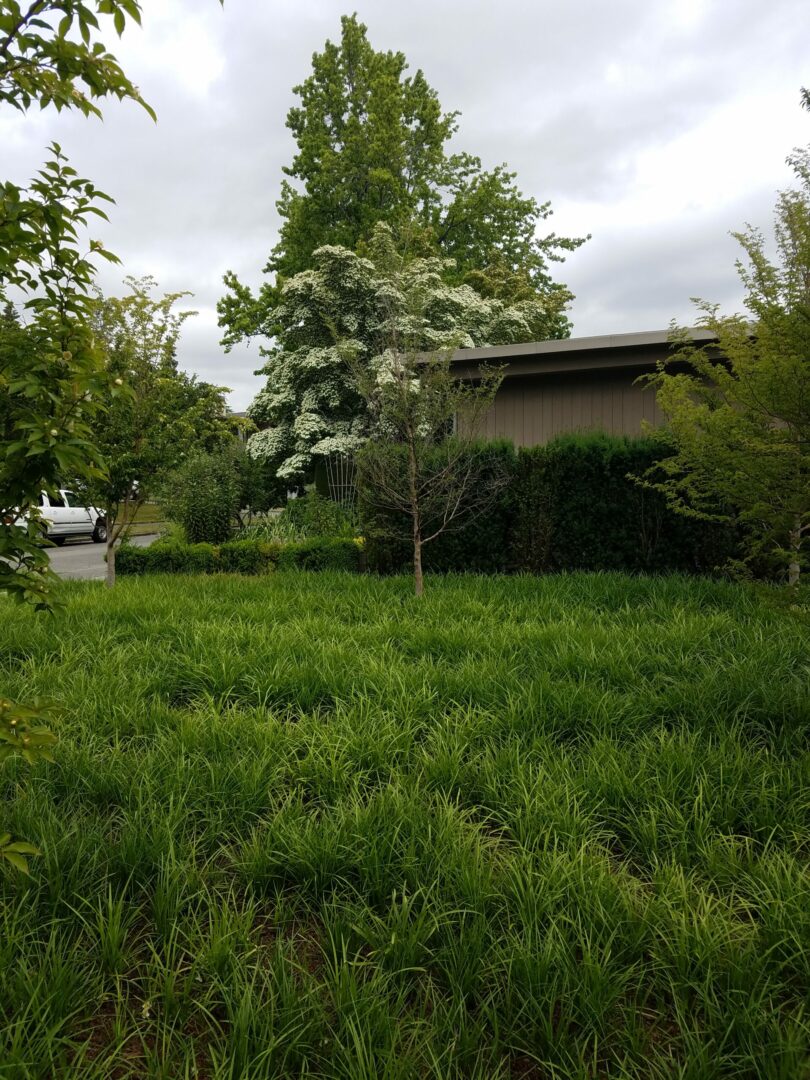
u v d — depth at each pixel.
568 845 2.48
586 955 1.89
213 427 8.81
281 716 3.91
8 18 1.62
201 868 2.48
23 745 1.70
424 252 20.06
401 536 8.18
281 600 6.76
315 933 2.23
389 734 3.39
